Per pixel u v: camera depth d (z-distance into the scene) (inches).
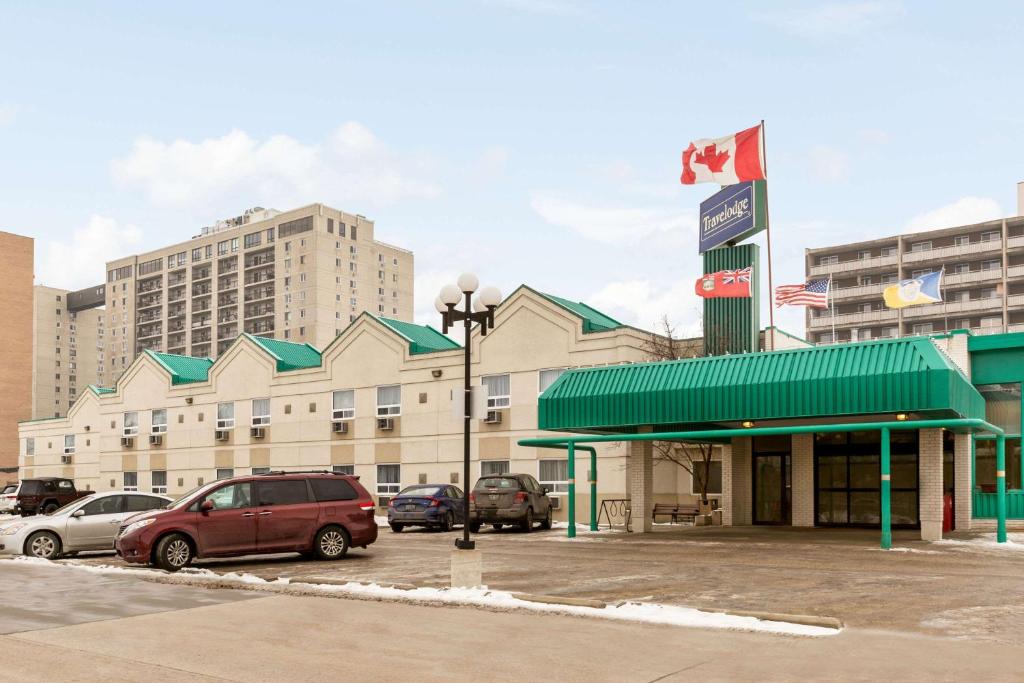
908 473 1055.0
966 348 1085.8
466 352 614.2
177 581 629.9
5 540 837.2
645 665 355.9
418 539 1024.9
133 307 6003.9
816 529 1080.8
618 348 1355.8
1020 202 3577.8
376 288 5324.8
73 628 446.3
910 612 467.2
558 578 626.2
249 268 5300.2
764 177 1142.3
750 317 1130.7
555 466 1416.1
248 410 1876.2
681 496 1409.9
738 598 522.9
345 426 1694.1
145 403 2114.9
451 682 331.6
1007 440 1118.4
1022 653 366.9
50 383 6560.0
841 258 3885.3
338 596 553.0
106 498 880.9
